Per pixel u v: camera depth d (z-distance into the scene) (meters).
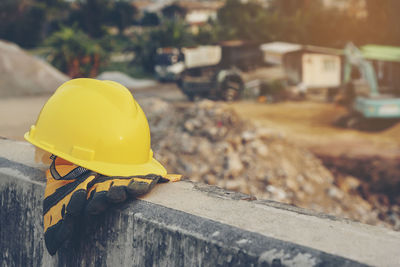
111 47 33.03
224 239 1.26
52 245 1.49
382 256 1.12
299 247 1.17
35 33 58.03
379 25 30.36
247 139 10.35
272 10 41.44
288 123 17.78
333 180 10.38
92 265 1.60
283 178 9.14
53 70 16.19
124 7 74.00
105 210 1.53
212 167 9.11
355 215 8.77
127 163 1.61
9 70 14.73
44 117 1.64
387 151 13.51
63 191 1.56
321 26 34.22
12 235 1.91
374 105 15.80
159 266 1.40
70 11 63.00
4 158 2.09
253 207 1.49
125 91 1.70
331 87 23.12
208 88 21.33
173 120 12.12
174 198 1.57
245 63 24.34
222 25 39.00
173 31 38.25
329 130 16.58
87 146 1.55
